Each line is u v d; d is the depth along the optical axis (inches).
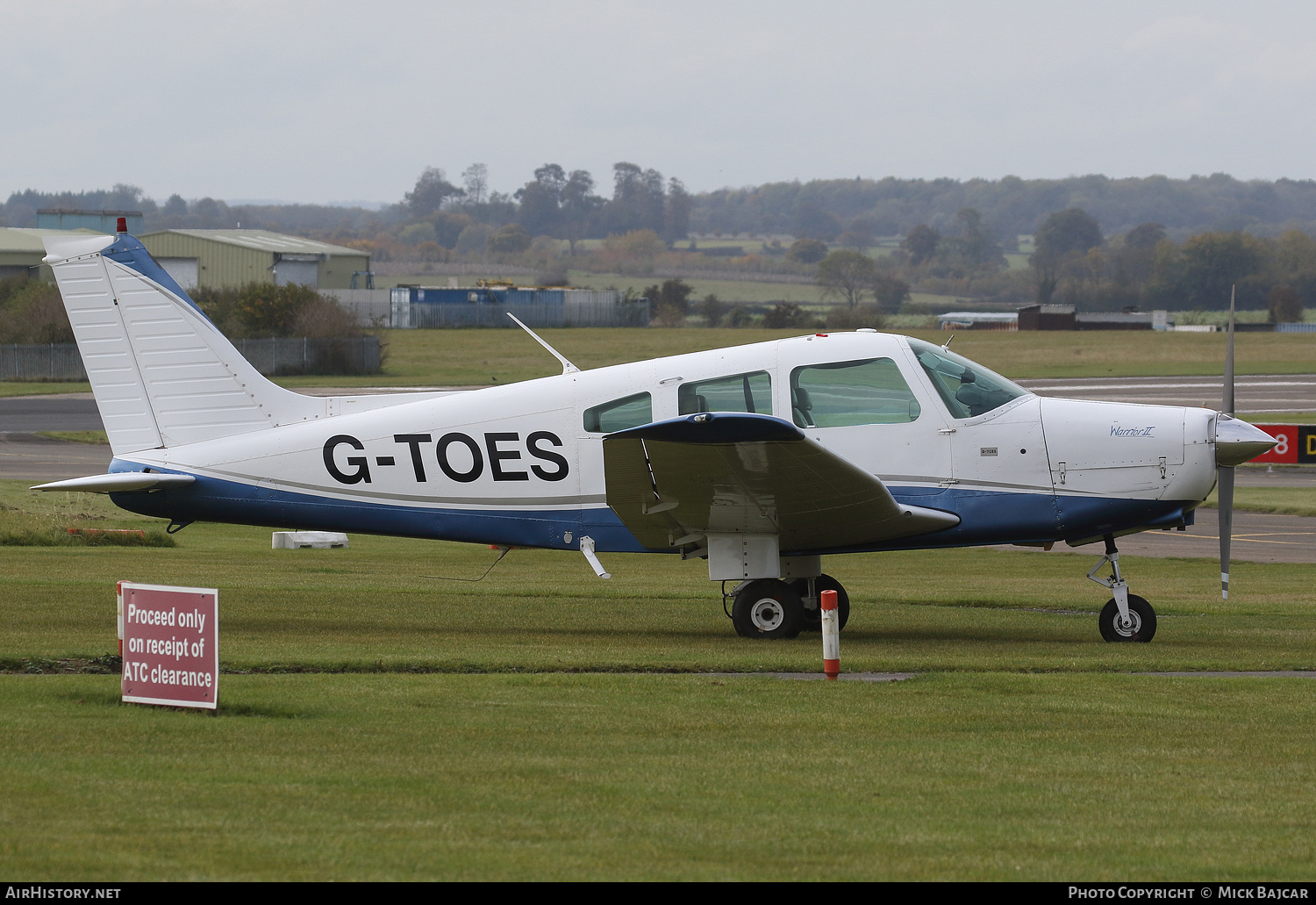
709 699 1085.1
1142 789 820.6
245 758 845.8
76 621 1480.1
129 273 1651.1
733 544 1515.7
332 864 637.9
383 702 1042.1
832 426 1515.7
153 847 655.8
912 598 1987.0
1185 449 1510.8
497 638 1462.8
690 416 1274.6
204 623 980.6
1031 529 1526.8
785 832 711.1
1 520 2598.4
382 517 1625.2
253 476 1637.6
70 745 869.8
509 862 648.4
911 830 721.6
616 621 1649.9
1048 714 1044.5
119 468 1654.8
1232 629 1630.2
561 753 884.6
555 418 1569.9
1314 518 3462.1
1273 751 930.7
